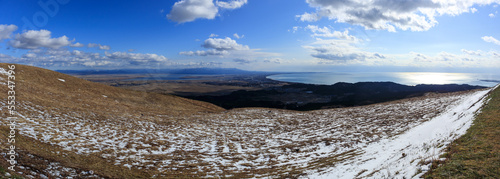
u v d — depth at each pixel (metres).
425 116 26.33
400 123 25.03
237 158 17.47
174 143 21.22
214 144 21.81
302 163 15.23
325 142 20.69
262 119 36.44
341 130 25.48
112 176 12.00
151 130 25.09
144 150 18.17
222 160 16.88
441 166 8.05
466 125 13.98
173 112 39.81
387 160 11.66
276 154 18.31
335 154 16.95
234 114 41.25
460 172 7.27
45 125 18.95
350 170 11.33
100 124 23.64
